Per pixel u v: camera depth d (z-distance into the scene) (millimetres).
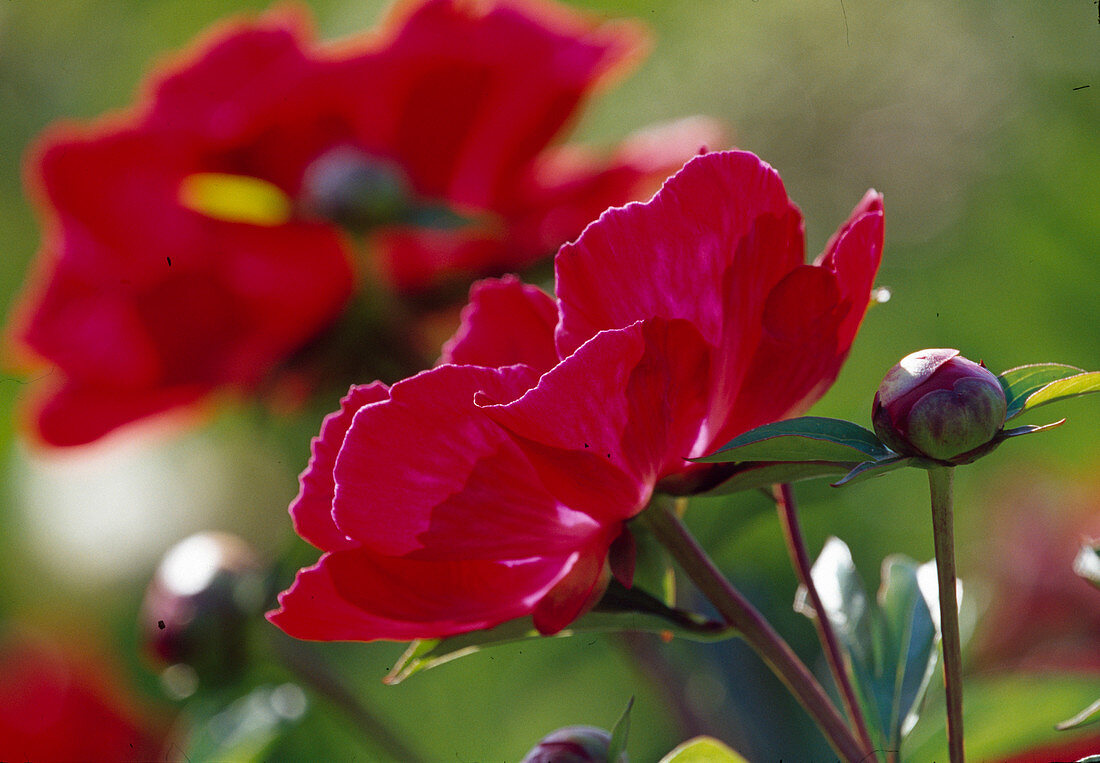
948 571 915
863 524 1361
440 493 920
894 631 994
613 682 1361
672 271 920
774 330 927
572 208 1239
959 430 903
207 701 1196
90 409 1282
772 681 1195
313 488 939
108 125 1250
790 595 1277
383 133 1228
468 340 965
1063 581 1294
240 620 1180
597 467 918
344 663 1377
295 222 1190
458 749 1335
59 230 1265
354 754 1336
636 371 908
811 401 949
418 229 1184
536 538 930
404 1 1262
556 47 1211
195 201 1175
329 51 1208
